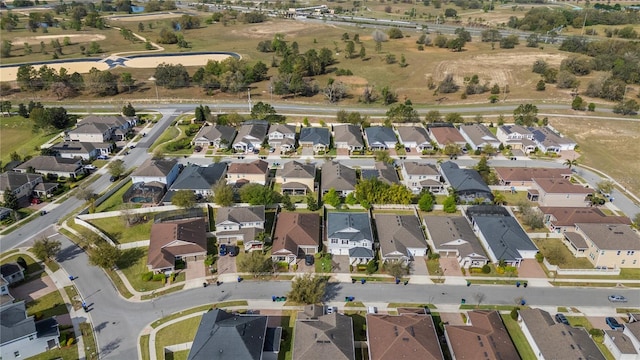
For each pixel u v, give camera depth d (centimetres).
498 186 11612
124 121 15038
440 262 8912
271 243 9294
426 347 6506
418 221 9819
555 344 6719
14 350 6656
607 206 10956
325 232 9700
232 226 9519
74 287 8188
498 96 18488
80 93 18562
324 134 14225
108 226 9912
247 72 19562
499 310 7756
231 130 14612
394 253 8688
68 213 10519
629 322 7331
